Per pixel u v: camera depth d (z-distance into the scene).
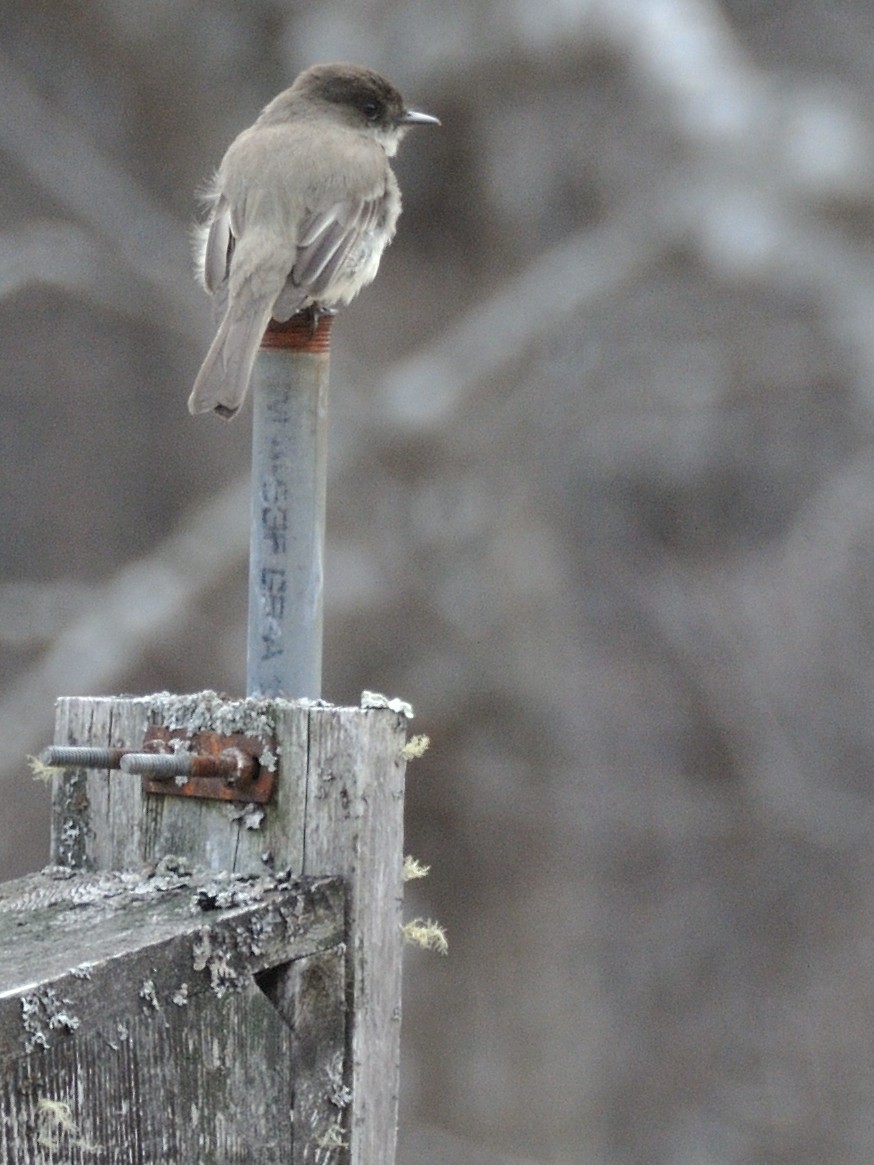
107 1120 5.24
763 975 18.25
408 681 14.67
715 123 14.48
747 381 16.50
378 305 15.45
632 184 14.80
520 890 14.98
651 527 19.70
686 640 18.30
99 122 16.22
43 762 5.73
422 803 14.83
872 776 18.06
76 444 18.14
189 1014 5.41
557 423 15.74
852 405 19.00
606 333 16.28
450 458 14.70
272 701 5.82
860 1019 18.17
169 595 14.83
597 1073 16.25
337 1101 5.66
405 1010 15.05
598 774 17.19
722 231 14.46
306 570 6.22
